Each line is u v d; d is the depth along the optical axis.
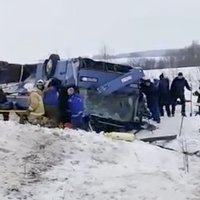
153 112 17.11
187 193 6.59
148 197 6.37
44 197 6.45
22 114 13.27
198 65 55.56
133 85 16.28
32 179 7.24
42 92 14.05
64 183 7.02
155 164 9.20
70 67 15.66
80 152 9.03
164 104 18.34
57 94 14.29
